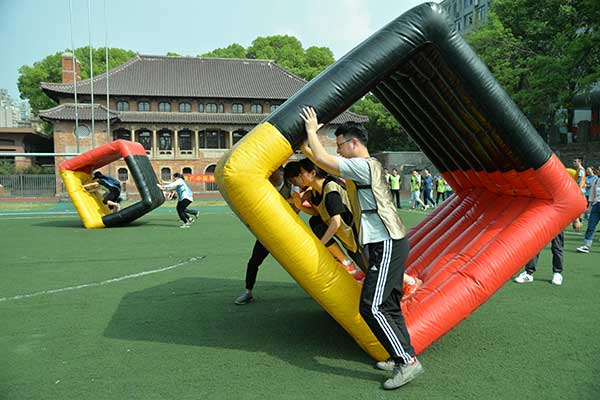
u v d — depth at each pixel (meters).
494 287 3.79
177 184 12.67
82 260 7.92
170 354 3.79
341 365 3.55
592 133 31.39
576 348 3.88
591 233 8.35
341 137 3.52
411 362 3.20
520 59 26.89
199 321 4.64
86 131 39.22
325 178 4.05
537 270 6.88
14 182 30.75
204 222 14.23
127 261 7.84
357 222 3.41
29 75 54.12
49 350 3.89
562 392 3.09
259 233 3.46
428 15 3.52
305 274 3.48
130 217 12.61
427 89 4.11
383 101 4.99
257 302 5.32
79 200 12.62
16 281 6.38
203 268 7.25
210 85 44.31
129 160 12.51
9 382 3.29
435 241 5.08
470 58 3.58
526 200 4.28
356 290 3.58
